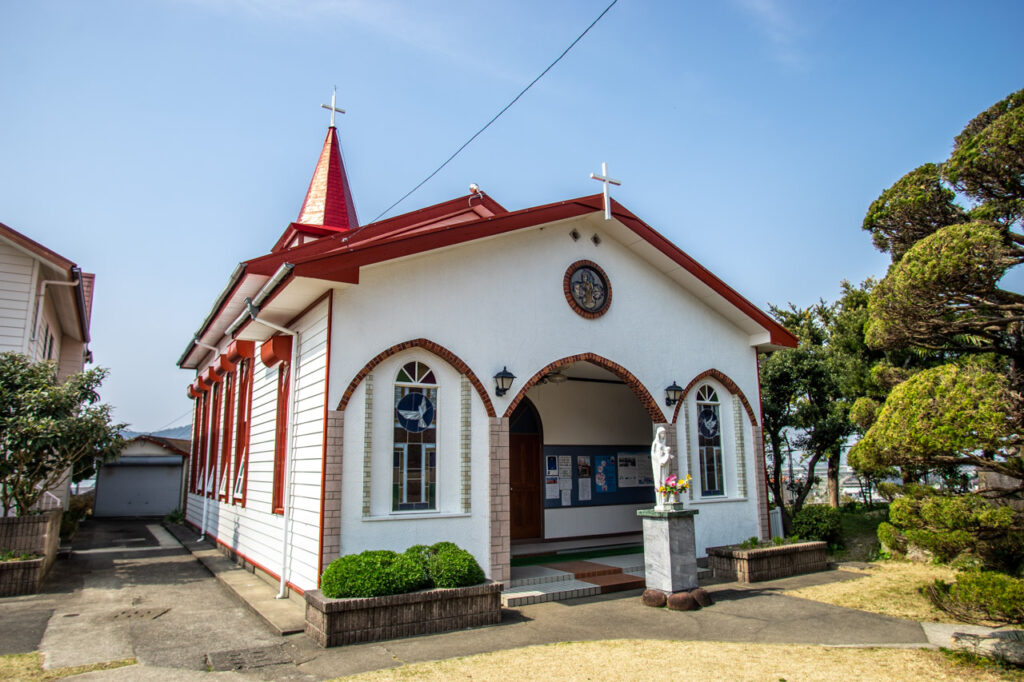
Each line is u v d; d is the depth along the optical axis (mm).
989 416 6414
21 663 6656
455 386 10031
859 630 8148
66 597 9922
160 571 12367
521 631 7973
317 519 8750
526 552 12781
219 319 14562
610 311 11953
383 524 8961
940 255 7242
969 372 6836
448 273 10133
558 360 11094
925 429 6891
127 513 26641
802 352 16297
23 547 10547
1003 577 7453
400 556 8172
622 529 15539
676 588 9359
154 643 7441
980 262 7000
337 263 8750
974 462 7359
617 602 9602
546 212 10898
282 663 6660
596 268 11914
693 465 12695
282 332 10828
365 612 7445
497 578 9695
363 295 9305
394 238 9336
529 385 10656
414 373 9742
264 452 11633
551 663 6668
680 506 9828
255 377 12883
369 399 9188
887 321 8422
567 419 15195
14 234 12805
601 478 15477
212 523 15922
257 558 11383
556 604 9445
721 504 12812
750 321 13641
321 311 9352
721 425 13398
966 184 8156
